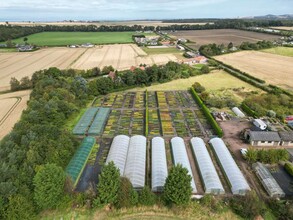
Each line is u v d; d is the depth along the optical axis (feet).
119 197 150.10
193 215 149.89
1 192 140.36
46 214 149.07
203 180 175.83
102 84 369.50
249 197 151.43
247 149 210.79
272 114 288.30
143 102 341.62
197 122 279.49
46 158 177.88
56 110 259.39
